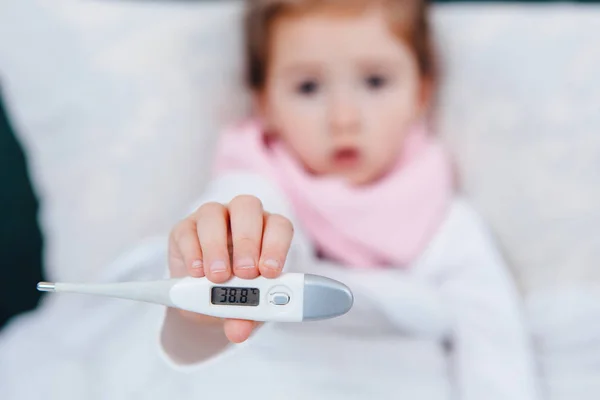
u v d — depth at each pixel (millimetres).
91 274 832
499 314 767
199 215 499
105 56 835
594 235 819
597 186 823
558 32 852
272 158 820
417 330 757
